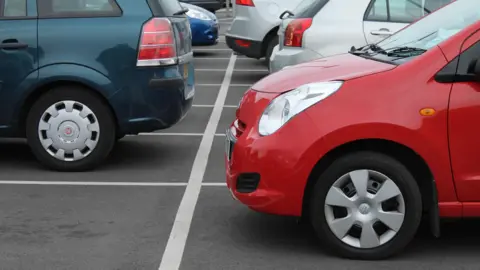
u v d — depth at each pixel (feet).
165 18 24.56
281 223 19.90
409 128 16.46
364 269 16.74
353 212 16.92
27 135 24.72
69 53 24.13
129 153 27.81
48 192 22.68
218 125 32.96
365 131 16.46
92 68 24.12
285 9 45.50
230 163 18.02
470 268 16.90
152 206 21.34
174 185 23.53
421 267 16.92
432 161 16.62
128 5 24.47
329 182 16.83
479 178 16.71
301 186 16.79
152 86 24.35
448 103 16.56
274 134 16.93
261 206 17.06
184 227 19.56
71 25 24.25
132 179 24.20
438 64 16.74
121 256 17.53
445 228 19.63
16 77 24.21
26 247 18.10
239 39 46.50
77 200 21.89
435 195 16.83
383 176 16.75
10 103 24.36
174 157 27.22
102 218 20.26
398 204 16.88
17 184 23.56
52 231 19.22
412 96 16.62
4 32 24.17
